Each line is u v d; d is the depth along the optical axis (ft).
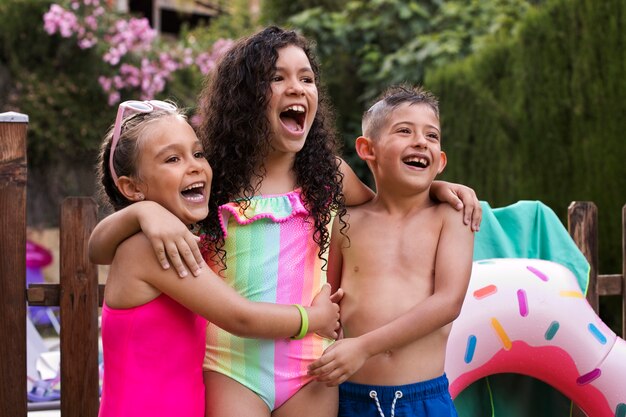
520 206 9.56
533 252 9.41
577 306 8.32
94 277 8.93
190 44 26.89
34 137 22.80
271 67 6.95
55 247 22.61
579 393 8.24
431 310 6.91
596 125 14.06
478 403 9.10
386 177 7.39
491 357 8.23
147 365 6.40
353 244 7.50
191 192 6.77
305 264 7.02
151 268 6.38
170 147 6.51
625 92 13.53
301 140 7.07
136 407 6.33
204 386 6.80
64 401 8.88
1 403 8.64
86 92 23.79
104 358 6.64
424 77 22.63
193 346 6.59
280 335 6.57
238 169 7.07
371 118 7.59
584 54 14.29
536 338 8.21
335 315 6.95
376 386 7.06
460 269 7.10
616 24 13.71
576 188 14.52
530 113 15.69
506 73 16.83
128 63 24.26
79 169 23.67
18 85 23.12
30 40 23.45
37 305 8.96
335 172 7.40
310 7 28.07
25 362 8.71
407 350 7.07
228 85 7.11
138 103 6.86
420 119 7.29
